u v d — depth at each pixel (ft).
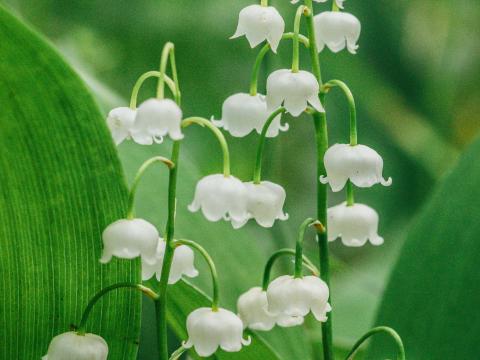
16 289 0.97
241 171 1.53
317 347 1.20
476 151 1.10
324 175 0.99
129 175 1.10
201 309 0.96
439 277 1.08
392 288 1.09
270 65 1.20
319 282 0.97
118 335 0.99
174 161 0.95
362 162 0.98
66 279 0.97
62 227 0.96
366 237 1.04
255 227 1.32
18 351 0.98
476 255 1.08
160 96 0.93
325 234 0.99
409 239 1.09
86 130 0.94
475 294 1.07
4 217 0.95
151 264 0.94
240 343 0.95
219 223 1.15
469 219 1.09
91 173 0.95
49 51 0.91
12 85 0.92
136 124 0.93
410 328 1.08
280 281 0.97
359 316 1.28
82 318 0.95
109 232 0.93
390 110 1.63
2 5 0.89
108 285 0.98
